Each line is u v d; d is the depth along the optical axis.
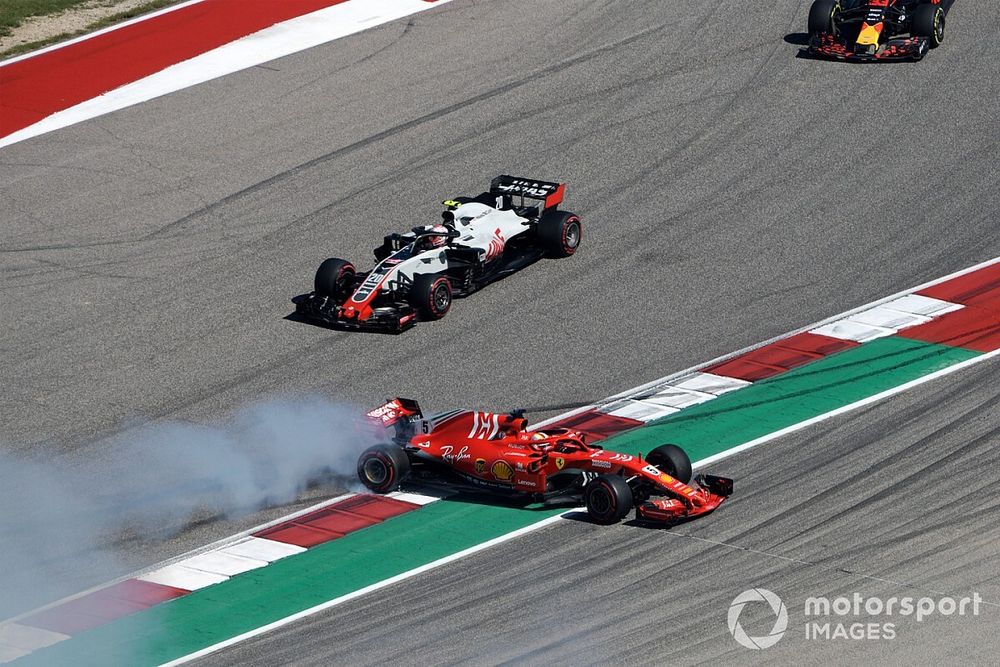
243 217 109.62
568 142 118.12
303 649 60.56
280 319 94.38
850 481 72.31
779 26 135.62
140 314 95.94
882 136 115.75
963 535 66.56
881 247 100.56
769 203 107.31
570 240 101.31
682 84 126.31
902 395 81.50
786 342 88.88
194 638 61.88
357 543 69.25
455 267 95.44
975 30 132.50
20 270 102.94
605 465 69.62
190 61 137.38
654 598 62.84
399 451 72.88
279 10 148.38
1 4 151.00
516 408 82.38
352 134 122.00
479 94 127.50
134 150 121.25
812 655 58.09
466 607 63.06
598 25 139.38
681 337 90.06
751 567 64.94
